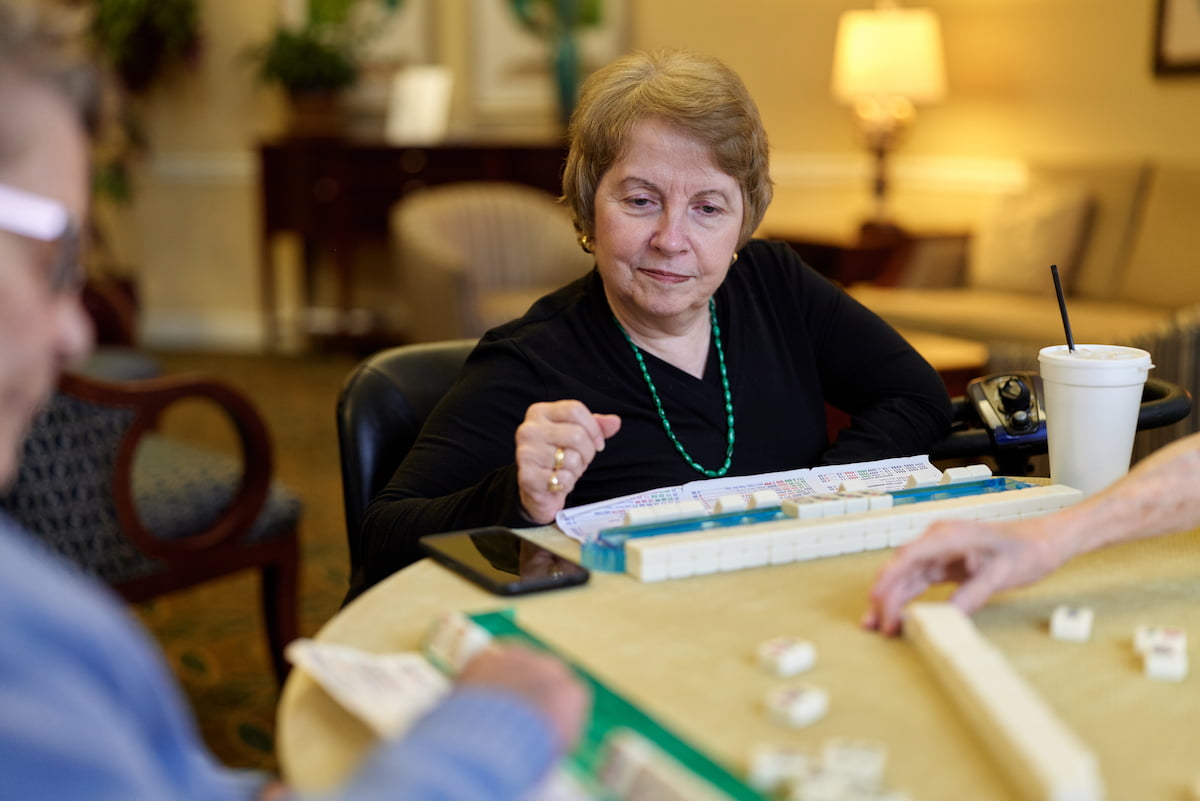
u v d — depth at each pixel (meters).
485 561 1.06
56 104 0.56
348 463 1.55
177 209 6.38
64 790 0.44
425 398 1.61
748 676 0.84
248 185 6.31
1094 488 1.27
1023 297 4.64
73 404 1.98
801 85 6.28
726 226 1.43
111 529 2.07
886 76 5.28
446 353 1.67
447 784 0.50
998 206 4.94
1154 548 1.14
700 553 1.05
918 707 0.79
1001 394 1.62
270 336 6.09
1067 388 1.25
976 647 0.83
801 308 1.67
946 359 2.88
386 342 6.25
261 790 0.73
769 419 1.56
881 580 0.93
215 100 6.25
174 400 2.10
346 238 5.80
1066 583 1.04
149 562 2.13
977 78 5.73
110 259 6.42
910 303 4.55
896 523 1.13
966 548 0.95
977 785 0.69
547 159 5.75
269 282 5.98
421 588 1.02
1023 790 0.68
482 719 0.54
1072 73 5.21
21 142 0.55
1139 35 4.88
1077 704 0.81
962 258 4.99
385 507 1.34
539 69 6.13
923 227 5.99
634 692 0.81
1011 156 5.58
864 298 4.75
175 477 2.26
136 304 6.20
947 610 0.89
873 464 1.33
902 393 1.65
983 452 1.64
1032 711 0.73
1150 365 1.24
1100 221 4.54
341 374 5.71
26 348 0.56
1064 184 4.75
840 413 2.30
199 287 6.46
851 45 5.39
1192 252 4.16
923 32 5.27
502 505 1.21
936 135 6.00
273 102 6.21
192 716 2.37
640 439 1.48
